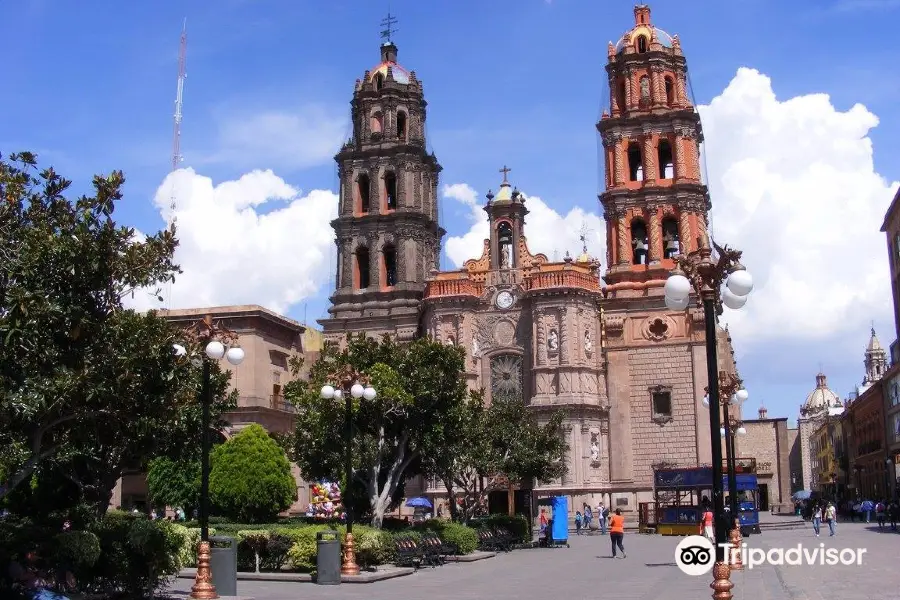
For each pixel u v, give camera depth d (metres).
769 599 26.91
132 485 78.62
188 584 33.44
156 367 25.44
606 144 88.94
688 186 85.75
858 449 124.06
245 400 74.38
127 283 24.36
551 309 82.75
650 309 84.44
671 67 89.44
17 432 24.91
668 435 82.38
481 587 32.84
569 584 33.53
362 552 37.88
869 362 199.38
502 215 88.00
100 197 24.39
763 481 134.88
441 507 81.19
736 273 20.94
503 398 81.81
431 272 87.50
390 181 92.06
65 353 23.75
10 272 23.06
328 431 46.75
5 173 24.22
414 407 46.50
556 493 79.75
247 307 76.12
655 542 60.44
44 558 24.23
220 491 56.41
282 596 30.12
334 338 89.06
